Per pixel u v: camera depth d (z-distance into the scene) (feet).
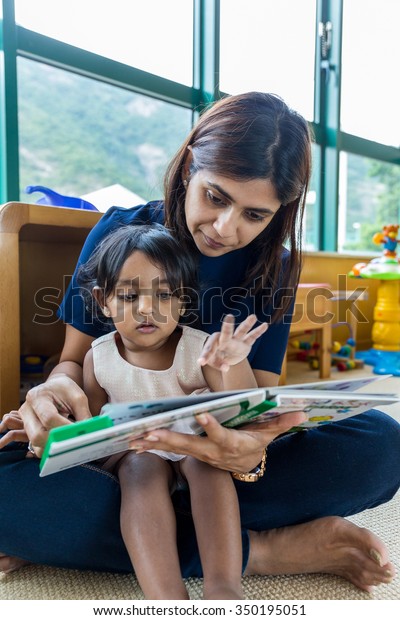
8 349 3.73
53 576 2.53
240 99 2.59
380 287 8.97
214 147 2.43
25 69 6.06
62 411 2.39
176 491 2.56
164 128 7.65
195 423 2.21
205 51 7.89
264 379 3.03
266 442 2.21
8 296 3.71
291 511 2.56
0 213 3.68
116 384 2.78
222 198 2.46
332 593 2.40
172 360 2.81
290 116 2.59
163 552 2.07
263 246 3.01
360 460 2.58
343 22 9.82
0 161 5.79
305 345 9.02
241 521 2.52
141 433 1.96
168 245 2.71
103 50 6.76
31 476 2.32
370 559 2.36
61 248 6.20
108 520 2.33
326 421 2.46
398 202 12.00
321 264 9.66
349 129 10.45
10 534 2.31
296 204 2.87
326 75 9.96
